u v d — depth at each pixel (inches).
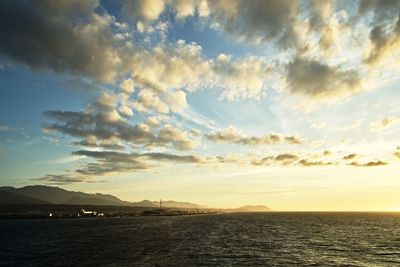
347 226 6673.2
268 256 2436.0
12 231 5093.5
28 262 2161.7
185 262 2128.4
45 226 6496.1
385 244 3385.8
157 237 3951.8
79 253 2532.0
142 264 2044.8
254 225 6914.4
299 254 2568.9
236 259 2274.9
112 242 3358.8
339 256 2513.5
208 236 4109.3
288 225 6983.3
